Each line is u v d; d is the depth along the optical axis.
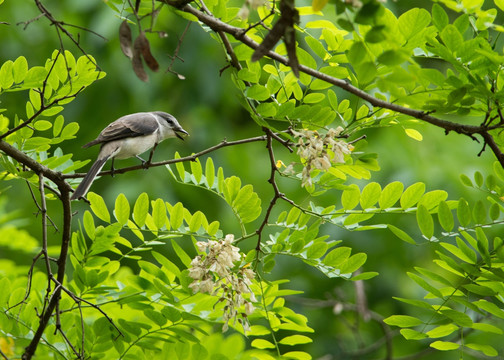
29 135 9.57
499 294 8.60
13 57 19.94
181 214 9.07
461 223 8.32
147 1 8.19
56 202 20.12
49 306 8.45
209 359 9.33
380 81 6.17
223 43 8.20
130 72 19.83
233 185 9.12
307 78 8.93
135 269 19.09
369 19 5.80
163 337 9.16
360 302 17.12
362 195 8.97
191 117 20.52
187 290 8.91
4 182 20.16
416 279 8.48
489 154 18.30
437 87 8.36
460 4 7.07
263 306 9.09
